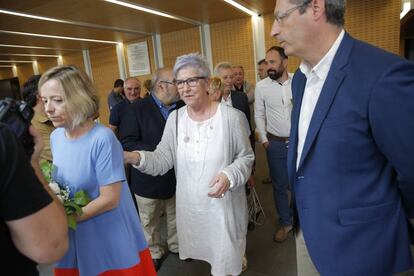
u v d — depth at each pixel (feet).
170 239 7.75
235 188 4.76
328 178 3.02
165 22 19.66
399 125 2.56
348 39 3.01
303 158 3.19
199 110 5.05
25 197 1.90
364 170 2.94
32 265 2.18
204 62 4.93
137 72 26.32
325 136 2.97
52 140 4.24
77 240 3.88
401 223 3.05
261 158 15.99
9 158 1.86
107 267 3.99
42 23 16.80
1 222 1.92
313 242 3.26
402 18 15.87
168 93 6.49
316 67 3.13
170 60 24.32
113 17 17.02
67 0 13.23
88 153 3.81
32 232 1.94
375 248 2.99
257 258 7.47
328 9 2.84
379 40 16.79
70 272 4.01
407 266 3.07
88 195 3.87
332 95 2.91
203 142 4.95
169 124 5.39
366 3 16.76
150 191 6.88
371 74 2.70
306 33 2.95
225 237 4.91
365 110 2.71
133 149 6.34
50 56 30.42
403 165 2.71
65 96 3.59
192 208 5.04
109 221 3.95
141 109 6.65
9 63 32.89
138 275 4.10
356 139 2.82
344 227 3.01
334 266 3.13
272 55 7.85
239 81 12.48
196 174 4.96
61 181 3.91
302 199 3.35
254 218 9.15
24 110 2.32
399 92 2.52
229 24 21.11
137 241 4.41
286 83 7.95
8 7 13.62
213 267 5.05
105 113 29.45
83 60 29.71
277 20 3.08
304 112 3.41
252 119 12.17
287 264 7.16
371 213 2.96
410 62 2.61
